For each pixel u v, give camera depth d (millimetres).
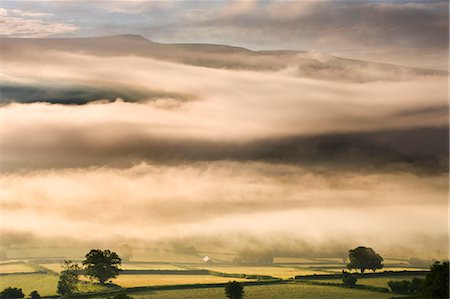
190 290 148625
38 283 153125
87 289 147375
